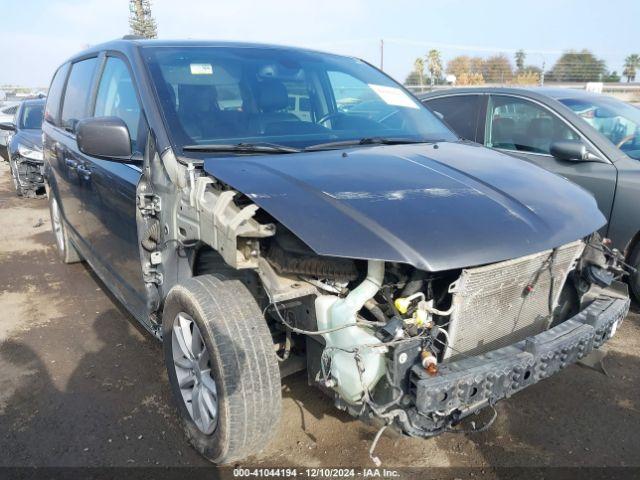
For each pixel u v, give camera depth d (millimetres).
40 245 6734
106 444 2891
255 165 2607
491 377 2150
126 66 3490
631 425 3000
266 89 3457
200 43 3684
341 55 4262
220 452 2492
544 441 2871
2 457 2797
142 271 3186
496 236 2266
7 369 3674
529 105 5219
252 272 2627
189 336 2709
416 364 2113
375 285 2217
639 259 4305
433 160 2930
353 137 3379
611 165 4438
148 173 3000
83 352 3889
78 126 2932
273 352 2406
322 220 2188
